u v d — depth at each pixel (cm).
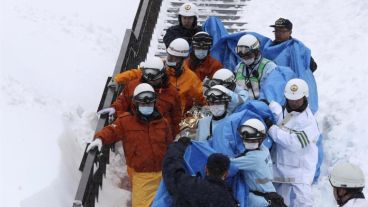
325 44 2514
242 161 1423
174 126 1691
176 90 1683
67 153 1691
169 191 1341
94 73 2197
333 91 2173
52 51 2230
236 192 1442
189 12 1970
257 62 1791
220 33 2128
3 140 1583
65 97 1973
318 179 1827
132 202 1592
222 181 1279
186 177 1297
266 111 1560
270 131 1541
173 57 1750
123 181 1798
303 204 1555
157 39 2547
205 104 1783
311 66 1989
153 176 1561
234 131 1490
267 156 1446
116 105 1703
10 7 2441
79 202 1473
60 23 2455
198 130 1572
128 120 1559
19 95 1797
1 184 1459
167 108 1666
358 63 2298
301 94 1530
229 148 1484
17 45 2156
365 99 2056
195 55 1847
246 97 1655
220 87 1538
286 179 1564
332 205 1733
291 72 1775
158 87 1666
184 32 1995
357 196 1139
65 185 1573
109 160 1842
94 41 2422
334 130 1977
